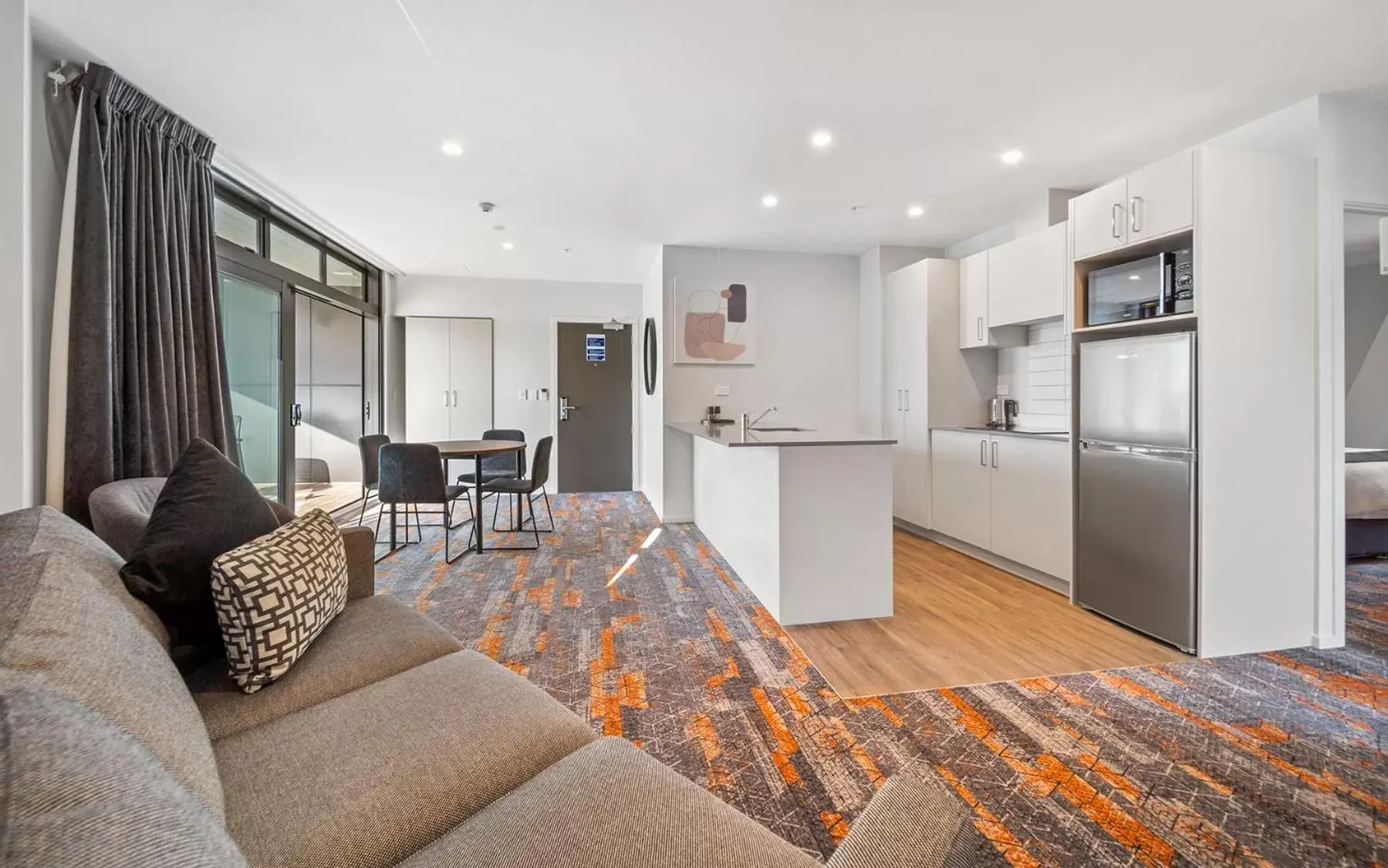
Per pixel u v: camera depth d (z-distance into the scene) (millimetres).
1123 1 1896
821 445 2758
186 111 2590
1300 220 2445
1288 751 1729
